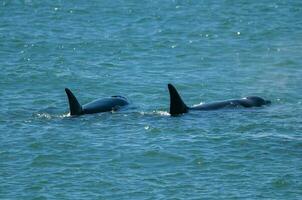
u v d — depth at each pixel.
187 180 82.44
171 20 190.75
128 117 105.88
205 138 95.38
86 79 129.75
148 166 86.50
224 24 184.25
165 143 93.56
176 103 106.81
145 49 156.38
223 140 94.56
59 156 89.62
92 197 78.50
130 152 90.56
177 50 155.75
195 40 166.38
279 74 136.38
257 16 194.38
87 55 150.38
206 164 86.75
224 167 85.88
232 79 132.00
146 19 192.62
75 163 87.56
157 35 171.75
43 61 144.25
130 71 136.75
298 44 162.38
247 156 89.00
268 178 82.62
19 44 160.00
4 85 125.00
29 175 84.06
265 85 128.00
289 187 80.44
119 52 153.00
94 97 120.50
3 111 109.38
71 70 136.00
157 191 79.75
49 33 173.75
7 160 88.50
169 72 136.38
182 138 95.56
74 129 99.75
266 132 97.88
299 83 129.38
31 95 119.44
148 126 100.75
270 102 115.19
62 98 118.25
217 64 144.00
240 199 77.56
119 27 182.50
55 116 106.81
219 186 80.81
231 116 105.94
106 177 83.38
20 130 99.25
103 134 97.56
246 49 157.75
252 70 139.25
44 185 81.44
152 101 116.56
